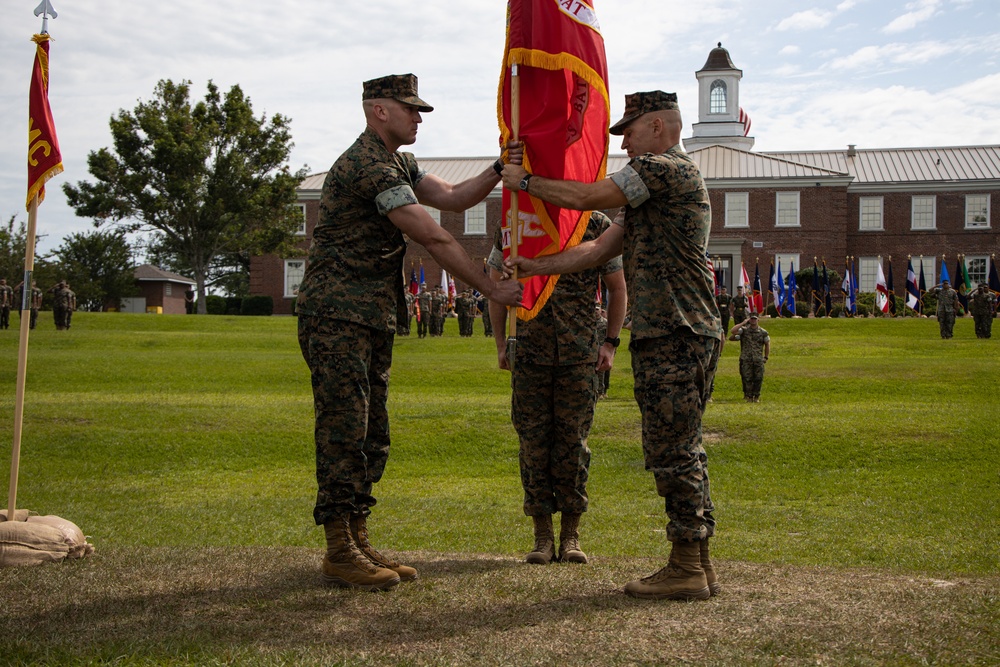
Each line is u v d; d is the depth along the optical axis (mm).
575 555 5848
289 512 10031
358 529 5102
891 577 5242
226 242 58062
